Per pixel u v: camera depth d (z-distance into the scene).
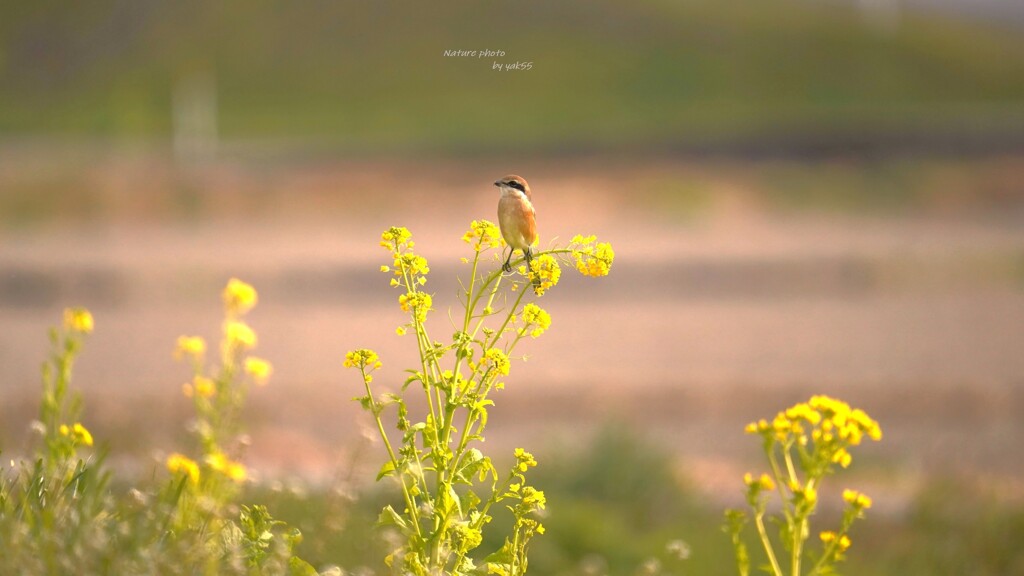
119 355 22.83
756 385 21.11
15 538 4.48
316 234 38.22
